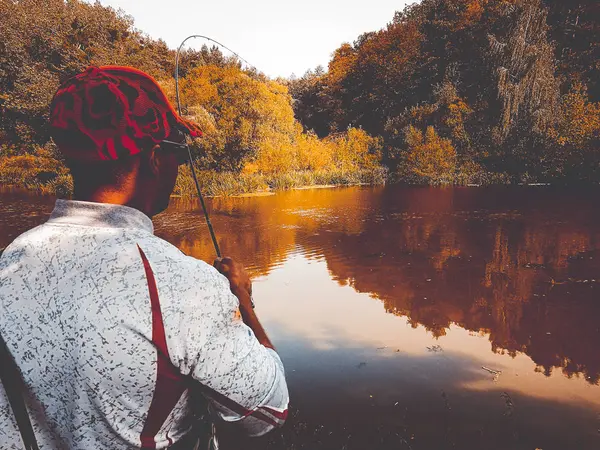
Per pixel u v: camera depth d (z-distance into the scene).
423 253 8.20
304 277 6.72
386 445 2.71
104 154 0.65
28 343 0.60
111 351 0.59
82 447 0.62
